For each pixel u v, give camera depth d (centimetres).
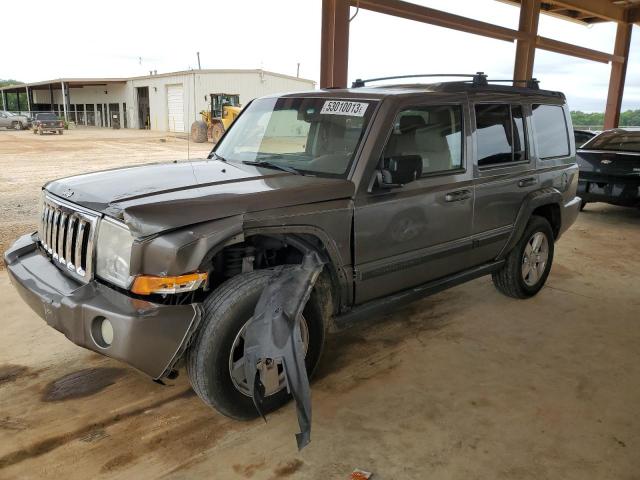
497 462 266
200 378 269
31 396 317
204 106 3678
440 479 253
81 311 259
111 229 263
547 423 301
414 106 352
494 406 317
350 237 320
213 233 258
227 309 268
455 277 411
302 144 365
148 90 4391
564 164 511
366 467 260
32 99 7019
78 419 295
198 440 279
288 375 255
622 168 809
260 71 3788
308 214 296
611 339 417
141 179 313
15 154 1875
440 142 376
